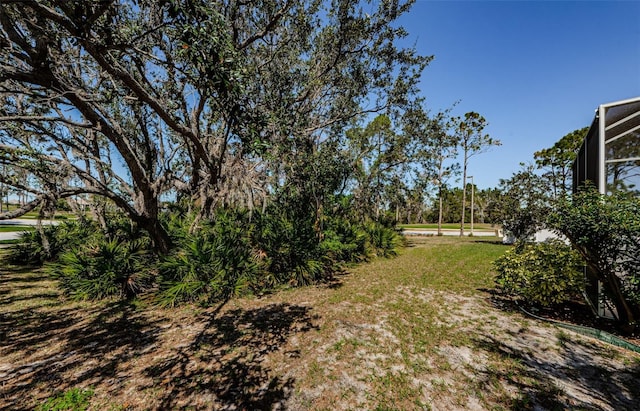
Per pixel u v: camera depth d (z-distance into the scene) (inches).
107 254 225.5
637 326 150.6
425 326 162.2
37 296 224.4
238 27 221.5
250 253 261.7
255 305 204.5
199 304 205.3
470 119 826.8
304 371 116.9
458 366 119.9
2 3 82.7
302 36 269.7
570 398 98.6
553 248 194.5
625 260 149.0
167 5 88.7
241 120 119.0
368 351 133.1
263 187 337.7
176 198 398.0
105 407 95.1
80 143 269.1
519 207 565.9
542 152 678.5
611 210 148.7
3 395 101.4
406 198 606.2
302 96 290.8
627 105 175.3
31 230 389.7
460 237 844.0
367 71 317.1
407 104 349.4
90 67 204.5
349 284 261.7
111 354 132.3
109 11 109.7
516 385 106.5
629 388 103.9
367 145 468.4
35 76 136.6
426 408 94.2
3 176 157.3
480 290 239.5
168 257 232.5
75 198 352.5
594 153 207.8
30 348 138.4
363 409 94.1
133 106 250.2
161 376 113.8
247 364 122.4
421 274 303.3
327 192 365.4
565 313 184.5
